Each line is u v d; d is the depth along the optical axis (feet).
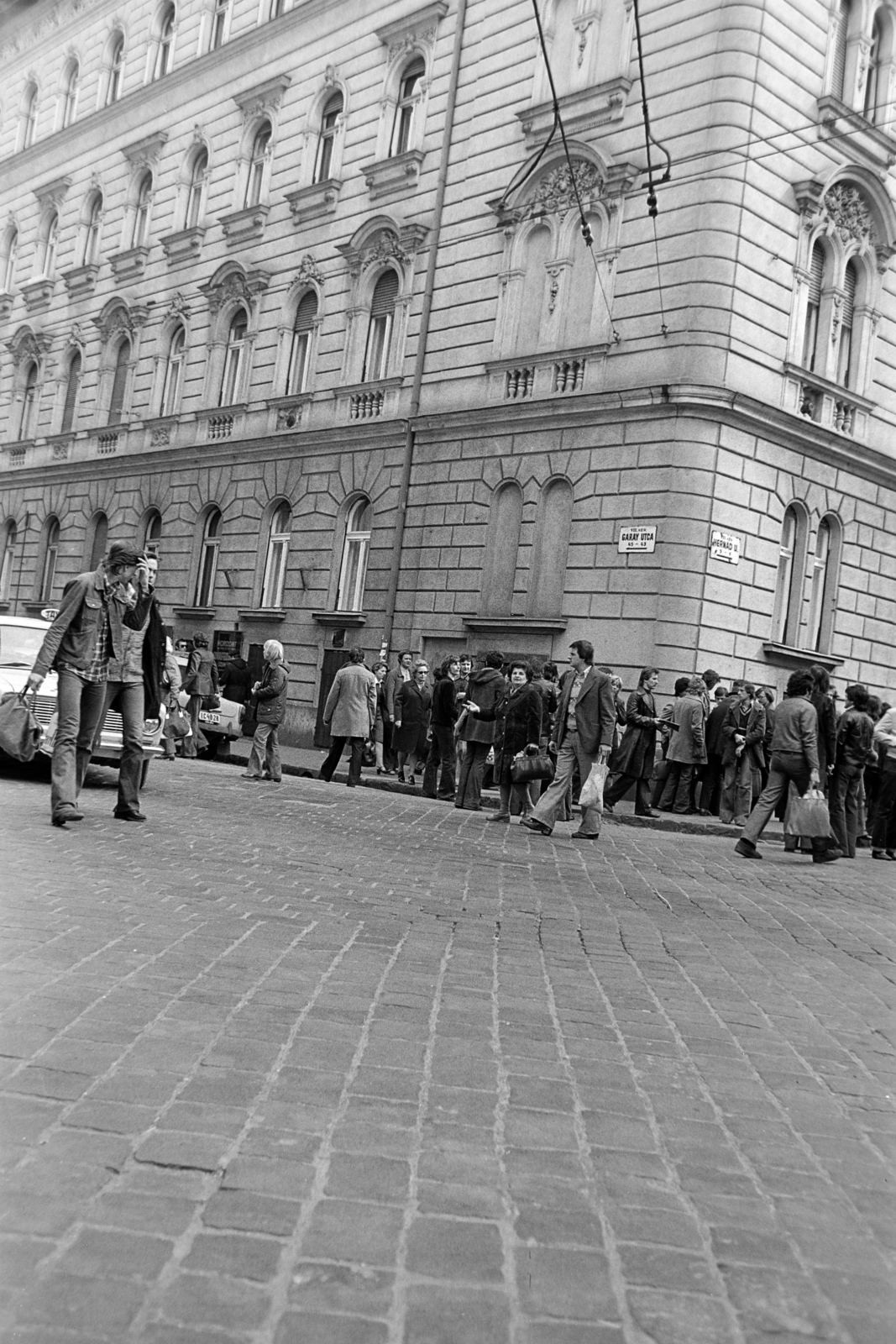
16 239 128.88
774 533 64.28
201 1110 12.41
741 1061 16.28
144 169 109.70
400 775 60.23
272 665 53.72
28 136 129.90
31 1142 11.23
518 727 44.34
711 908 29.50
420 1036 15.80
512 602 68.44
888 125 70.44
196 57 102.32
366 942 21.15
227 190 98.07
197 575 96.07
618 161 66.13
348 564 82.02
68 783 30.86
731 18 61.98
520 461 69.05
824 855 42.50
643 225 64.28
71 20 122.42
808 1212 11.41
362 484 80.59
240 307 95.25
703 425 60.85
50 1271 9.00
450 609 72.43
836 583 68.59
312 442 84.89
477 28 77.15
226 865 27.66
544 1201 11.05
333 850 32.40
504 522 70.23
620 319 64.69
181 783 47.14
